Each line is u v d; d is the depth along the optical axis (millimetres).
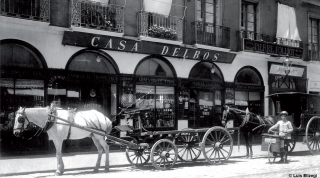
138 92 15875
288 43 21516
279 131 12273
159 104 16484
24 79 12930
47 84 13250
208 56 17797
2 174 9461
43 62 13219
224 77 18859
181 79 17062
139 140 10656
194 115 17688
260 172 9883
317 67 23734
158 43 15820
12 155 12633
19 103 12820
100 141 9984
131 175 9398
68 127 9578
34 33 13016
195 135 11617
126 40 14820
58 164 9508
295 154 14586
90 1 14031
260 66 20484
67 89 14000
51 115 9203
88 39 13930
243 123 13117
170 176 9219
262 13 20453
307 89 23047
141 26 15508
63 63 13680
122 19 14914
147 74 16281
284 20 21328
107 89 15148
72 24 13570
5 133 12562
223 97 18750
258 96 20578
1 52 12555
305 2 22594
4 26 12391
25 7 12703
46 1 13016
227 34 18531
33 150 13078
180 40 16734
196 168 10672
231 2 19078
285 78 21469
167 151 10547
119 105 15016
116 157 12961
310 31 23500
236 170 10273
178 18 16797
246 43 19078
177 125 16844
